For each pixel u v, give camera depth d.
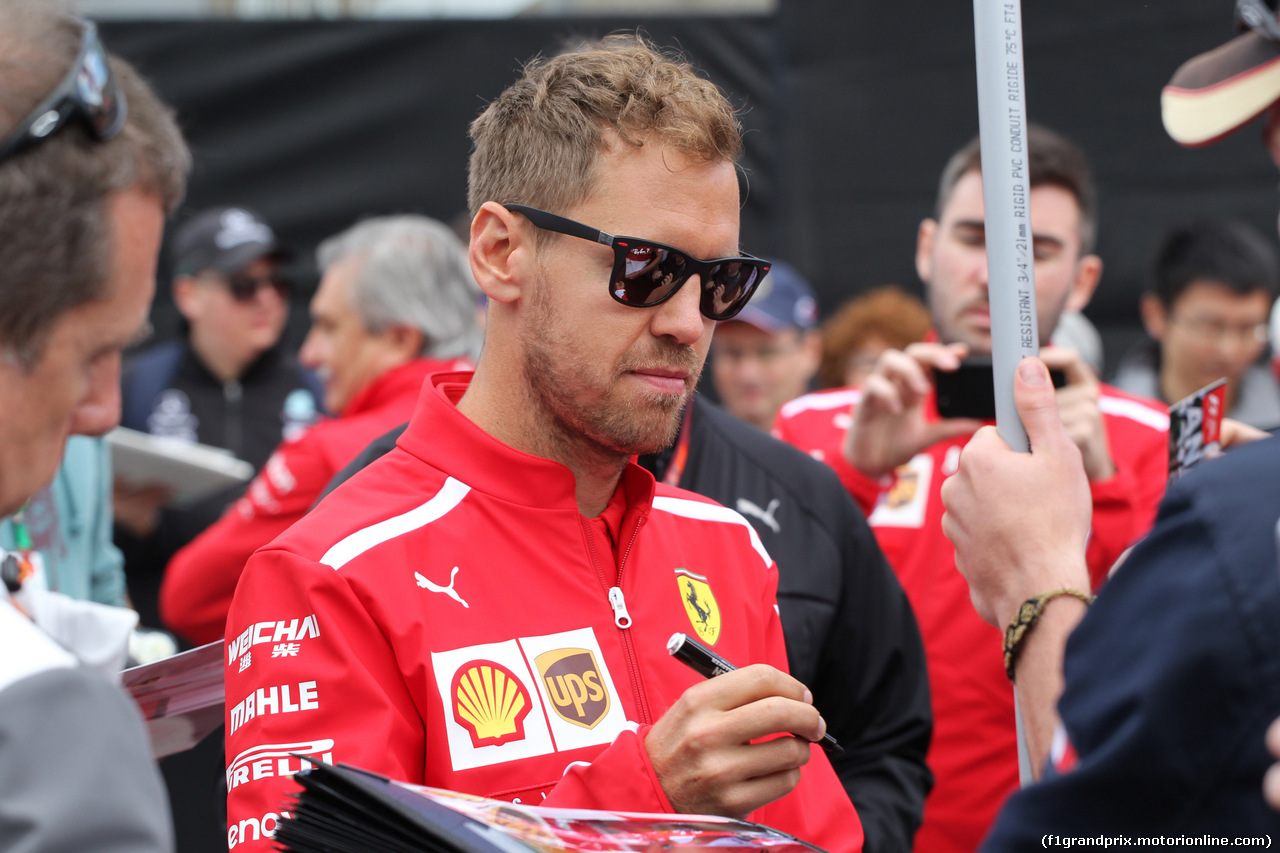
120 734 0.66
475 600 1.19
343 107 4.15
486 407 1.30
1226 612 0.68
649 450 1.24
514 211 1.22
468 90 4.14
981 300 2.37
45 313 0.72
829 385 3.46
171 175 0.81
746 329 3.34
